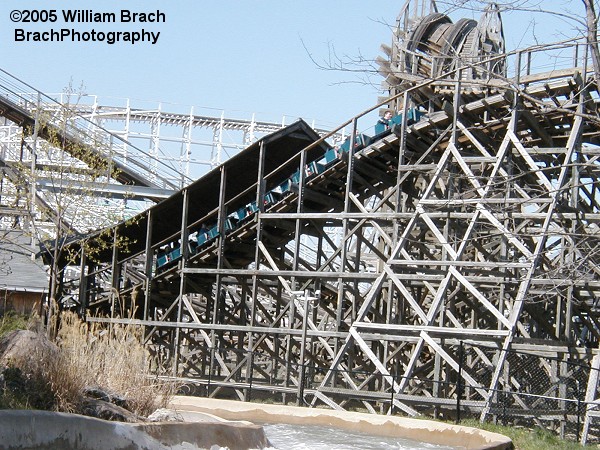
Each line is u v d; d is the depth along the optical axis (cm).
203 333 3009
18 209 3766
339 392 2464
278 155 3228
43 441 1159
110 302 3406
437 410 2383
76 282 4722
